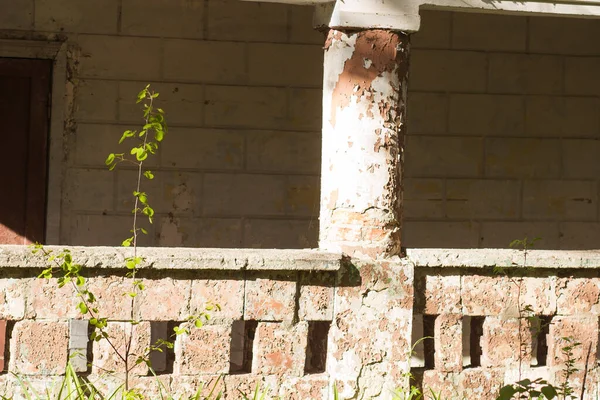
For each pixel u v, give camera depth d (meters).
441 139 8.72
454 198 8.75
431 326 5.78
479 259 5.59
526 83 8.85
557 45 8.90
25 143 8.09
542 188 8.89
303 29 8.48
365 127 5.50
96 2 8.11
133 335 5.12
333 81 5.56
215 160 8.36
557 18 8.89
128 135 4.84
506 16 8.80
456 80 8.73
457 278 5.64
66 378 4.84
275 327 5.34
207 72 8.32
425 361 5.81
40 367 5.03
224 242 8.39
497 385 5.68
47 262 4.95
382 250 5.52
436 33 8.70
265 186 8.45
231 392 5.29
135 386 5.14
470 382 5.64
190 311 5.20
